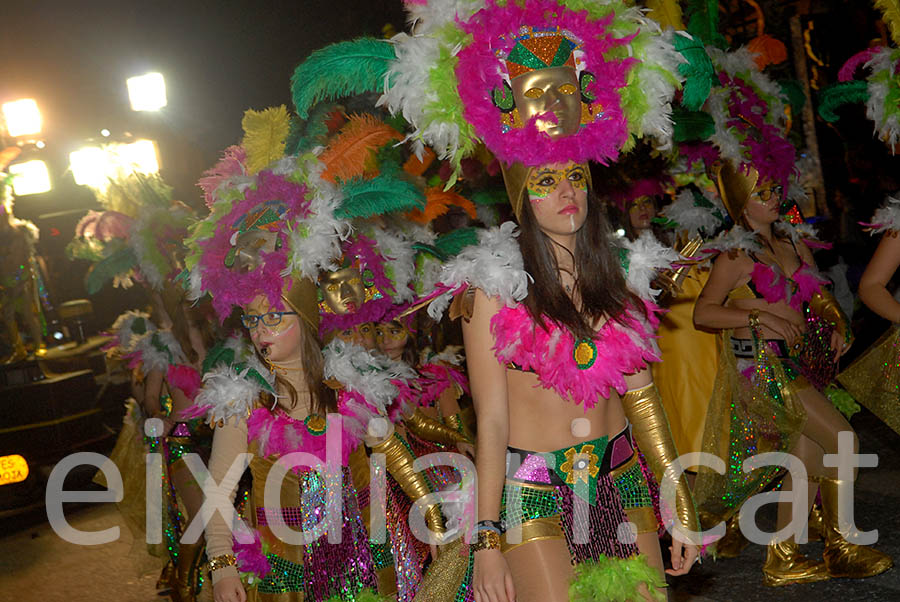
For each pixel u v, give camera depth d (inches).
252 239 128.3
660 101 118.6
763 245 177.9
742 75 181.6
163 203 203.2
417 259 168.4
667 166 209.8
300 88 118.3
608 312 112.0
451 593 116.0
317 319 133.4
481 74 108.9
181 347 194.1
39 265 407.2
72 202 492.4
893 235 172.4
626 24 115.2
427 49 112.1
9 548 266.1
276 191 131.0
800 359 177.0
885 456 248.5
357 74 117.5
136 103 454.0
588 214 114.7
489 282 106.7
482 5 113.4
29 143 395.2
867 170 393.7
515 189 112.0
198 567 190.4
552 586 107.0
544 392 111.5
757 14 401.4
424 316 190.5
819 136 409.7
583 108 112.3
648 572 106.7
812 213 413.7
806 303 182.4
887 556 173.6
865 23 394.9
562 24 111.6
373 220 168.1
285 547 129.3
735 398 178.2
